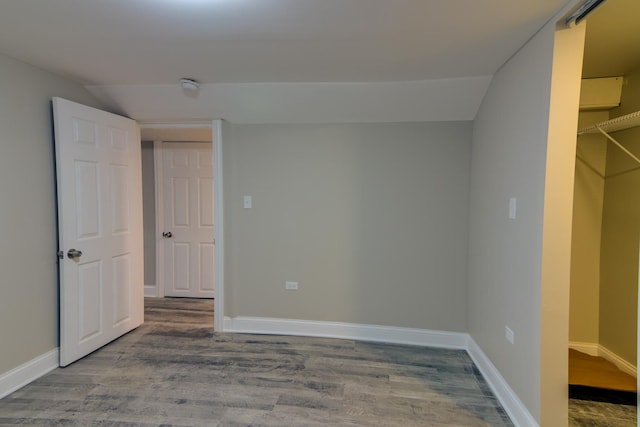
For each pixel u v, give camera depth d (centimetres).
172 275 425
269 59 220
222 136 307
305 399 211
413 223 292
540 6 152
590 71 237
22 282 224
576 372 231
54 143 245
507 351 207
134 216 312
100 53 211
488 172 242
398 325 298
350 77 251
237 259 318
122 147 296
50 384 224
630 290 236
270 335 311
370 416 196
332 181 302
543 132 169
